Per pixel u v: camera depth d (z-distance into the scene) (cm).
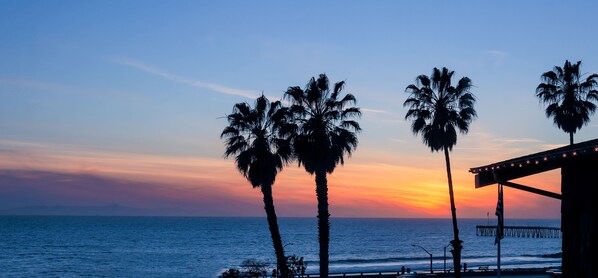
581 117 5638
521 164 1919
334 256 19062
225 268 14612
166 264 15625
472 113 5659
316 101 5119
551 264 13738
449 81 5688
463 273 9512
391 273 10631
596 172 1842
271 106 5309
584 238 1873
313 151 4962
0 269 14300
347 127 5125
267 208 5206
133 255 18125
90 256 17638
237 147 5181
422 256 18612
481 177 2122
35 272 13762
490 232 15325
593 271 1830
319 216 5000
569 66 5725
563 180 1980
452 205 5634
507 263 14638
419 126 5694
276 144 5203
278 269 6159
